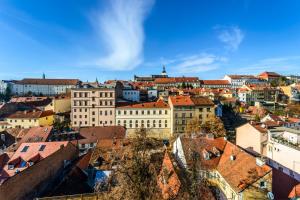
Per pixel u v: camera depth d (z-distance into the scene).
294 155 43.16
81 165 42.09
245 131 57.53
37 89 169.38
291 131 49.38
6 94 163.38
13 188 28.98
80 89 89.00
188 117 87.56
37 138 56.59
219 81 196.12
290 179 36.19
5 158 41.84
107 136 65.94
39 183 35.22
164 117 90.25
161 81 186.75
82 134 65.56
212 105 88.50
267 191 29.58
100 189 30.94
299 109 111.62
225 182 33.50
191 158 35.97
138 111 90.06
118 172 29.38
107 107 89.81
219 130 76.25
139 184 27.06
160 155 40.97
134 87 140.88
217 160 37.97
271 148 49.72
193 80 191.12
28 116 90.44
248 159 33.25
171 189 28.95
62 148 43.41
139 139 42.69
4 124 88.94
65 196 31.88
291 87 142.00
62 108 108.75
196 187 28.73
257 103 123.25
